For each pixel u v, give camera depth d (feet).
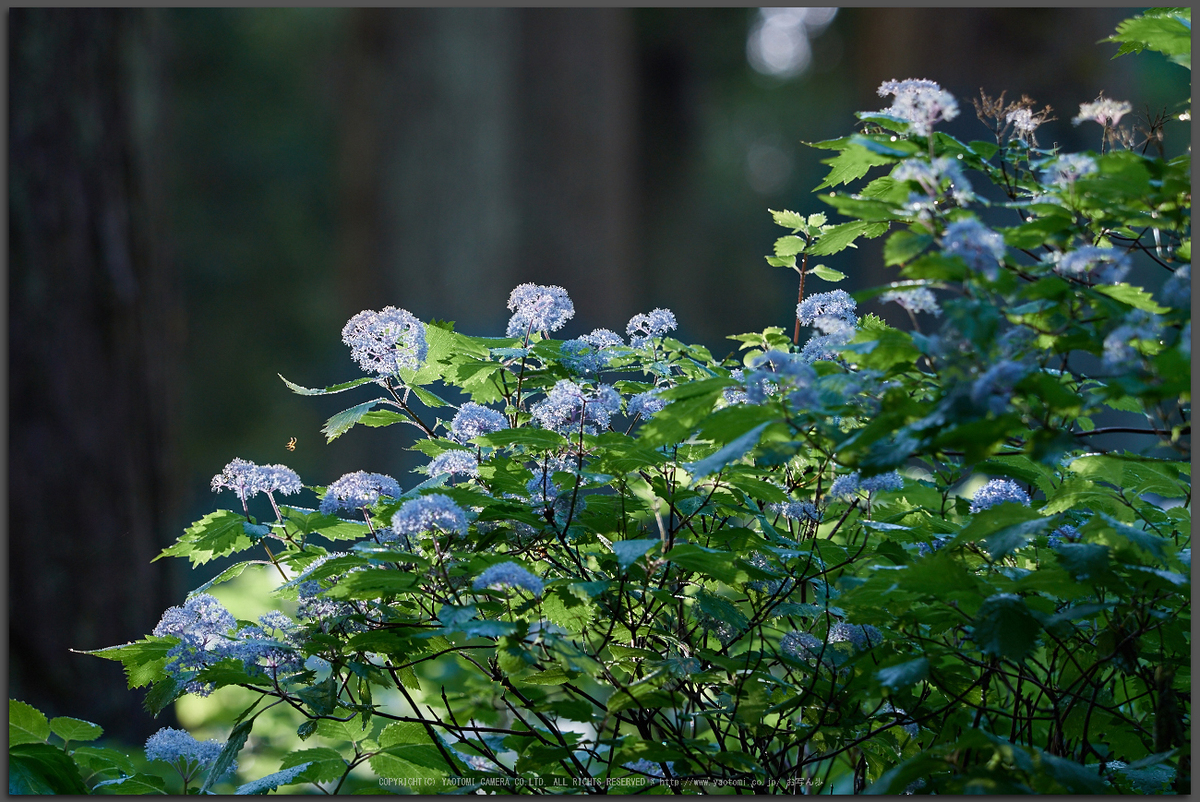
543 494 10.90
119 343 14.21
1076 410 10.46
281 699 10.91
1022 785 10.51
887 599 10.76
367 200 33.22
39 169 13.69
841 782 11.33
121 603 13.64
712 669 11.00
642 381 11.38
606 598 10.96
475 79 32.37
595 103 33.78
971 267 10.47
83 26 14.20
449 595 10.93
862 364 10.66
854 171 10.84
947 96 10.63
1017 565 11.11
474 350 11.15
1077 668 10.96
